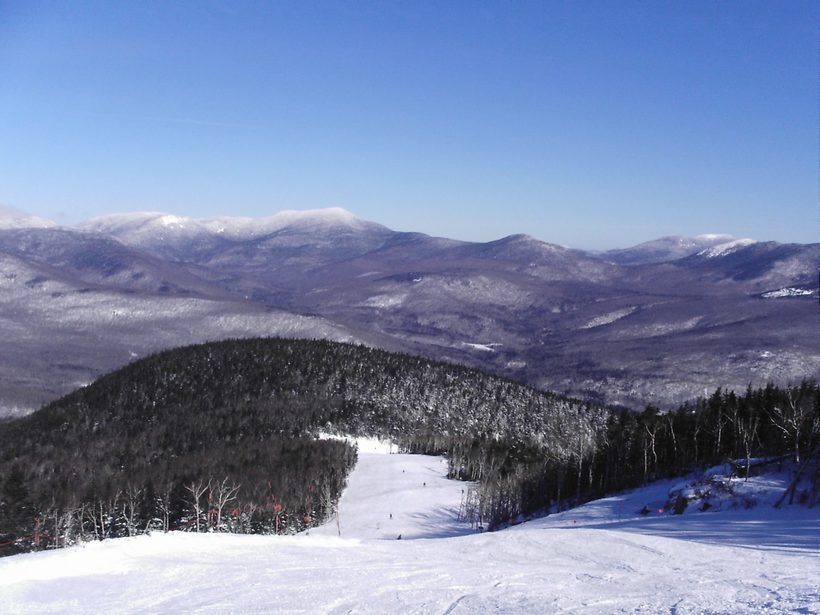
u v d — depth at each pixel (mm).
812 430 77625
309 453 145875
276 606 24078
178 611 23719
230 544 39344
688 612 20578
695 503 66688
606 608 21844
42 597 26047
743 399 107500
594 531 43688
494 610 22484
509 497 111688
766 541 40000
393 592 25984
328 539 44250
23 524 87625
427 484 130625
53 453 170750
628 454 113000
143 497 99688
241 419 193250
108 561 32781
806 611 19609
